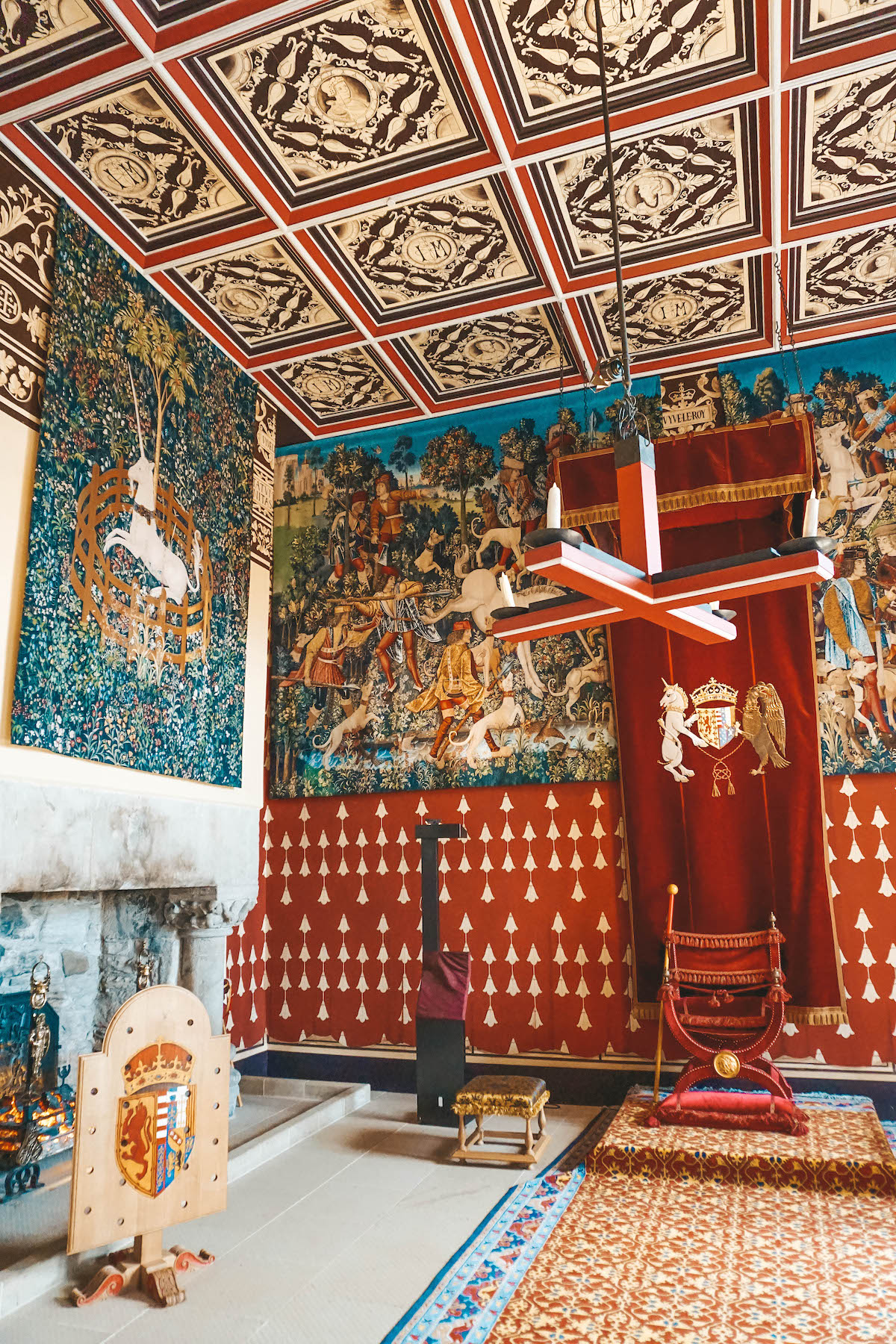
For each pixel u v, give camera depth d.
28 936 5.25
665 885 6.71
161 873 5.53
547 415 7.80
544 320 6.70
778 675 6.73
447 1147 5.86
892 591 6.66
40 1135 5.02
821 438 7.01
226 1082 4.35
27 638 4.72
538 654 7.48
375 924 7.60
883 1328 3.38
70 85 4.58
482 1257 4.12
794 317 6.75
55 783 4.73
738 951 6.07
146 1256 3.97
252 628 7.21
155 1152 4.00
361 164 5.16
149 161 5.09
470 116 4.85
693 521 7.09
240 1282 3.94
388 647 7.94
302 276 6.09
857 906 6.40
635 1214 4.60
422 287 6.29
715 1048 6.11
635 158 5.12
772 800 6.59
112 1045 3.94
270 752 8.11
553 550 2.89
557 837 7.21
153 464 5.95
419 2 4.18
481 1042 7.07
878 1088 6.18
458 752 7.56
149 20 4.30
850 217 5.64
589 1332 3.41
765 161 5.17
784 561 3.16
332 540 8.30
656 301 6.48
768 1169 4.96
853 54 4.49
